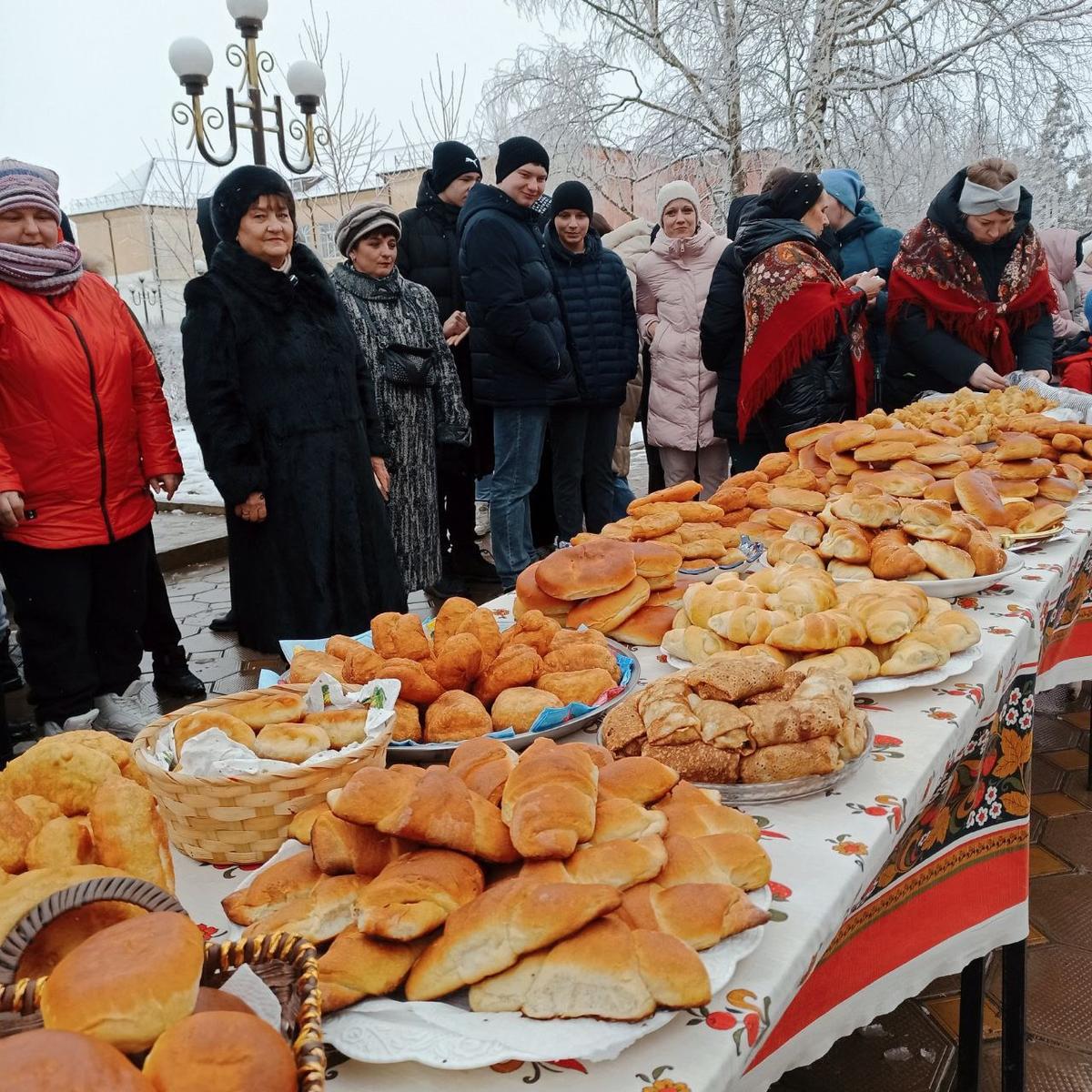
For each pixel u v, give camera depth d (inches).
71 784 34.3
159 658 147.9
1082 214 503.8
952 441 100.0
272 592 123.4
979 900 62.7
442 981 28.7
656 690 46.8
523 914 28.7
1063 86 435.2
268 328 118.1
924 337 152.5
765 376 136.1
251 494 118.4
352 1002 28.4
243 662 168.1
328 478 121.3
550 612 66.6
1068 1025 78.8
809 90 446.0
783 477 91.4
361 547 125.8
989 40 429.1
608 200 494.0
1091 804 115.1
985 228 145.6
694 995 27.6
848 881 37.0
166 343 541.6
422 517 156.9
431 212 182.7
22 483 109.0
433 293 183.0
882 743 49.3
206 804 39.0
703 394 183.9
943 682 56.6
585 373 171.8
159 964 22.2
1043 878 100.1
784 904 35.4
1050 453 107.7
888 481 82.3
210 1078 19.9
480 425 194.2
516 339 155.0
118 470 116.3
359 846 33.2
